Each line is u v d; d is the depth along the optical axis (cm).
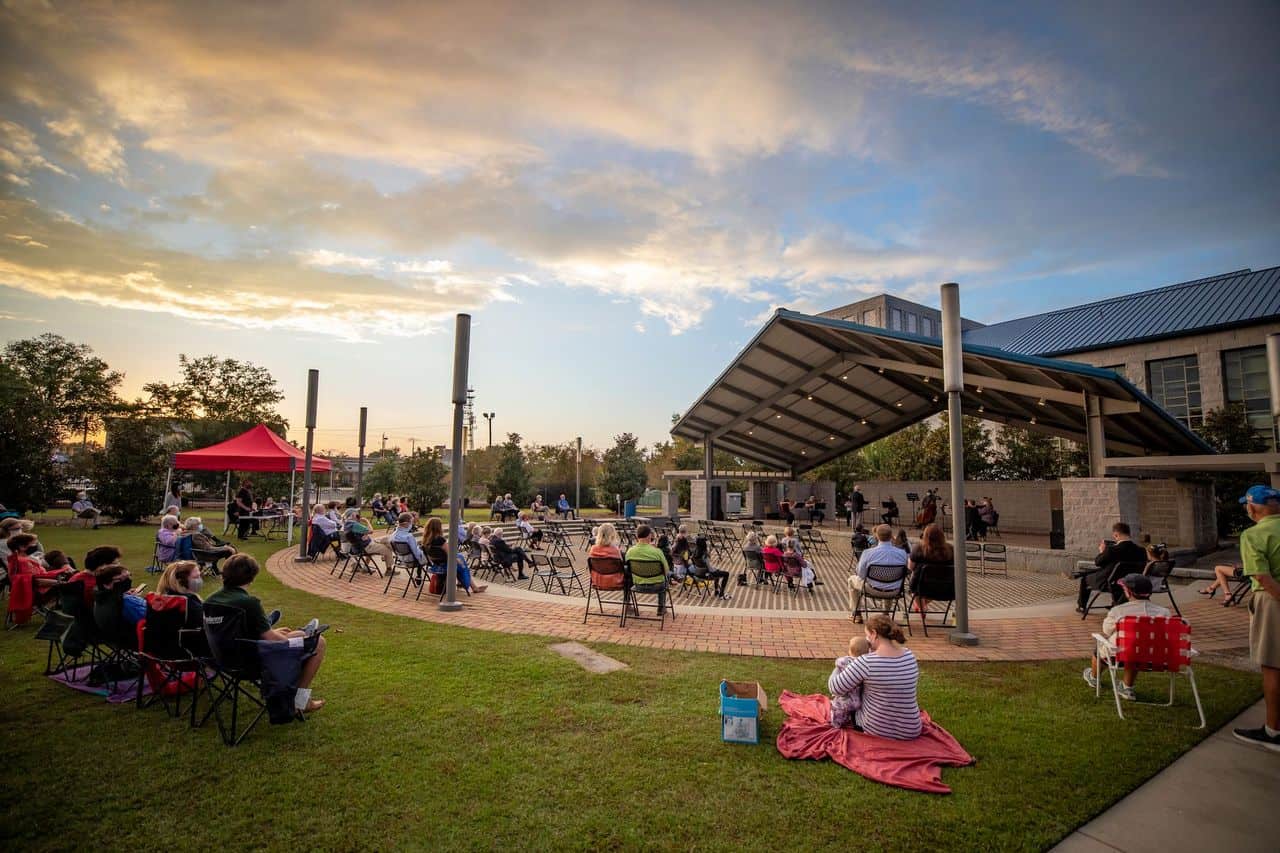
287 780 329
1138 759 369
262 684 392
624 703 459
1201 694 495
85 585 486
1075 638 694
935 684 520
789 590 1067
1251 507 415
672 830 285
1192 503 1525
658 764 356
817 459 2881
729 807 307
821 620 777
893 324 8912
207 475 3425
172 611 407
